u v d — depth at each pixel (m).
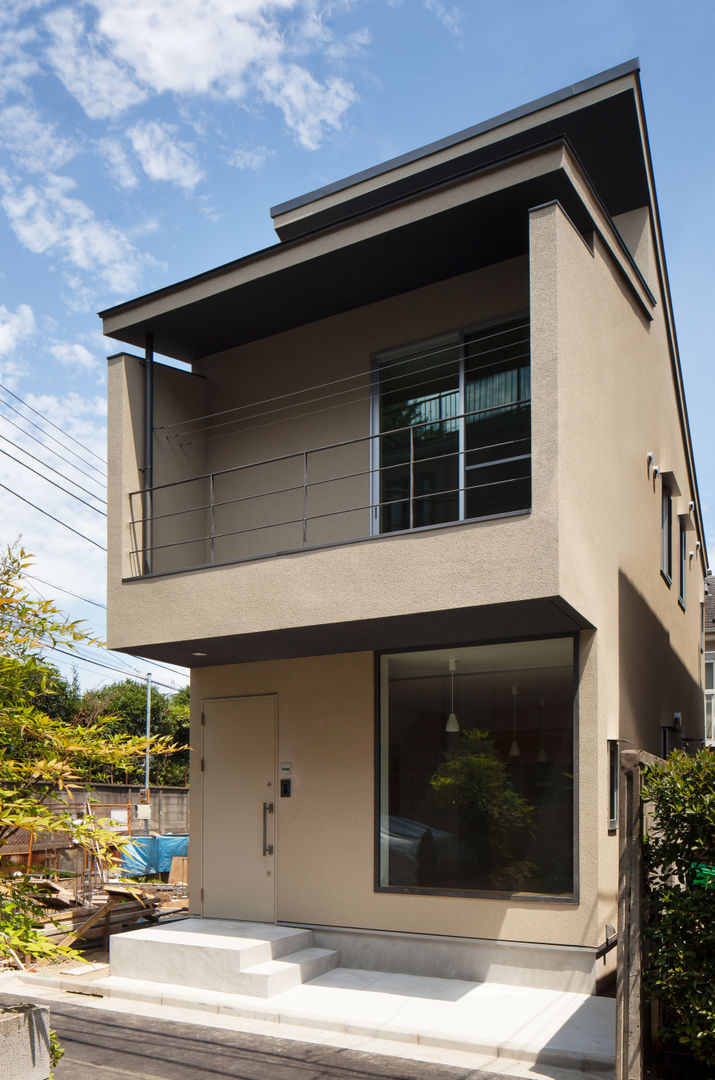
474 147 9.09
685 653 13.21
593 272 7.62
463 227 7.41
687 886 5.07
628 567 8.68
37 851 11.49
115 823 3.98
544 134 8.81
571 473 6.61
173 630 8.15
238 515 9.67
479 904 7.32
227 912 8.95
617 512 8.23
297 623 7.35
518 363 7.88
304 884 8.44
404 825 7.93
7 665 3.89
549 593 6.13
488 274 8.18
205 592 7.99
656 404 10.74
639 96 8.56
